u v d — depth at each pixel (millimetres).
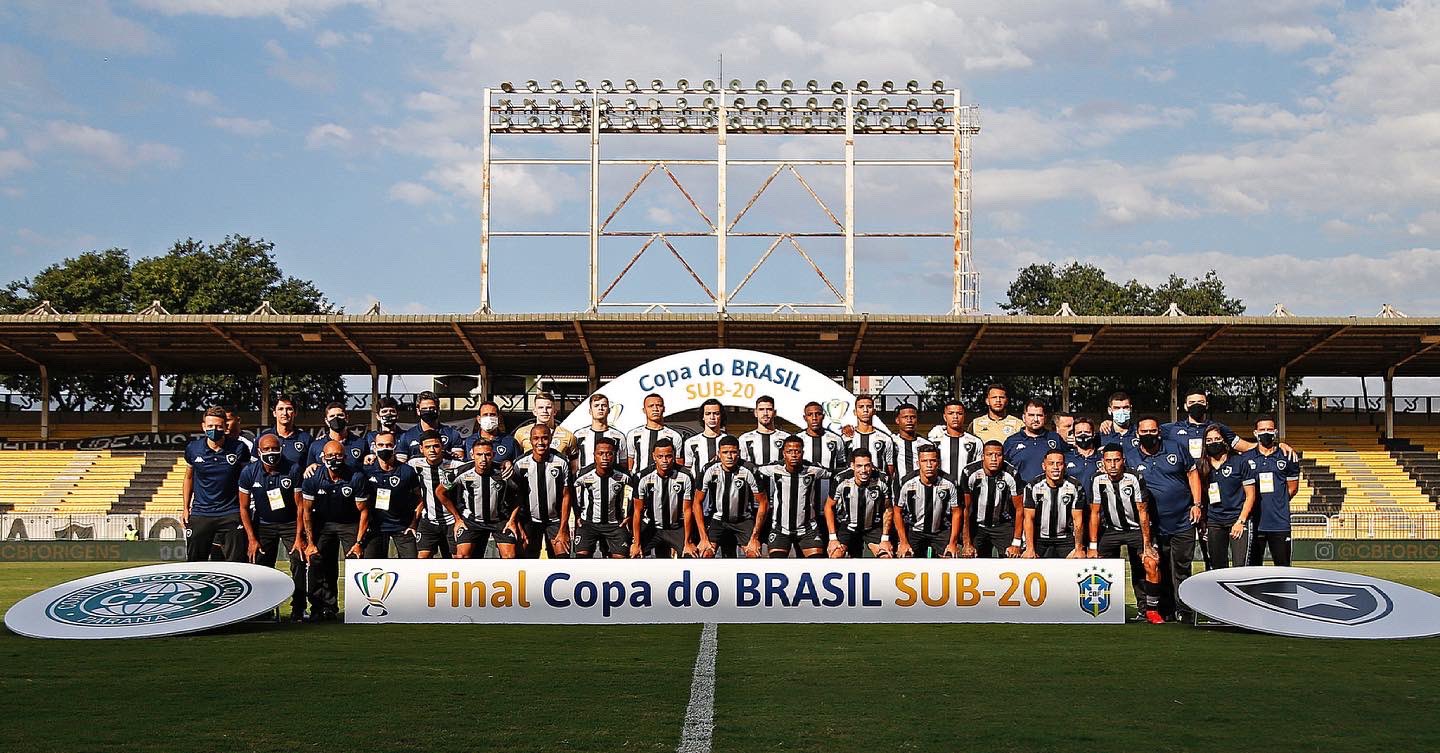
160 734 5766
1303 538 23484
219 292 43875
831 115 33438
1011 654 8359
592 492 11945
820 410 13266
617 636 9344
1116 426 12461
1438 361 31906
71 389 43031
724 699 6633
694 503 11852
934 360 31062
